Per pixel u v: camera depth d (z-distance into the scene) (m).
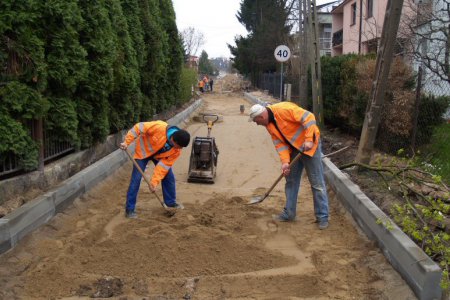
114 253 4.93
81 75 6.85
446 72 9.10
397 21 7.10
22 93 5.59
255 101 30.39
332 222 6.15
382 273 4.49
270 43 42.62
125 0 10.62
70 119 6.95
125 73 9.31
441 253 4.24
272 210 6.64
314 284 4.38
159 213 6.47
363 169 7.62
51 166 6.66
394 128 8.62
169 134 6.10
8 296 4.04
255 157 11.02
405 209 5.08
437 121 8.59
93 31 7.50
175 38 16.91
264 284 4.37
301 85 15.66
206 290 4.24
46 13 6.18
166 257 4.85
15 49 5.49
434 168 7.47
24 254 4.83
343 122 11.98
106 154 9.09
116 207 6.73
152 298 4.07
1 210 5.14
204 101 33.59
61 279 4.36
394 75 8.92
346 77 11.10
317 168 5.90
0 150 5.34
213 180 8.38
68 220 5.98
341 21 34.34
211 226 5.86
